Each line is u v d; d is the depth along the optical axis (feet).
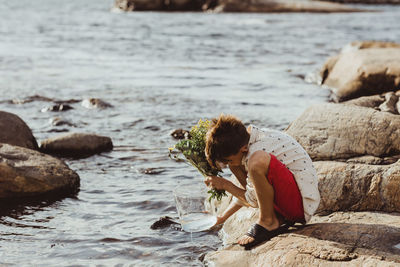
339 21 107.55
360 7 157.79
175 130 28.07
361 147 17.19
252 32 85.92
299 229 13.73
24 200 18.51
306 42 73.51
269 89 41.91
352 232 13.14
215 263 13.43
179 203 15.05
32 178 18.80
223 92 40.34
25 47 65.51
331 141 17.56
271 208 13.46
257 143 13.20
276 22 104.58
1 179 18.43
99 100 34.76
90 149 24.57
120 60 56.90
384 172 15.28
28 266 13.66
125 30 87.51
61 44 69.31
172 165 22.81
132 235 15.78
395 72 38.04
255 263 12.77
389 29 92.32
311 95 39.81
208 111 33.71
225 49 66.23
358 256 12.05
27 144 23.77
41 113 32.81
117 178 21.13
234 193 13.89
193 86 42.68
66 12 126.21
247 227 15.25
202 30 88.58
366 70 38.91
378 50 43.06
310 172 13.48
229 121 13.01
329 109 18.81
